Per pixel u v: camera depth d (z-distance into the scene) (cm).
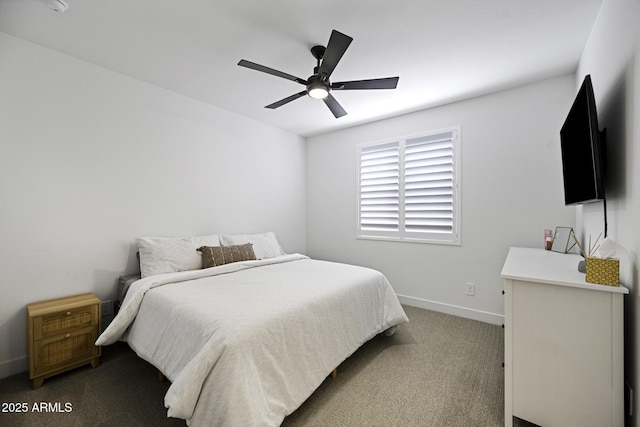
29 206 203
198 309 156
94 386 183
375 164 372
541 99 260
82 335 200
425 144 328
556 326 131
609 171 149
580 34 192
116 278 246
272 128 393
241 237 317
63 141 218
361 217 388
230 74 250
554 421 132
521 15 174
